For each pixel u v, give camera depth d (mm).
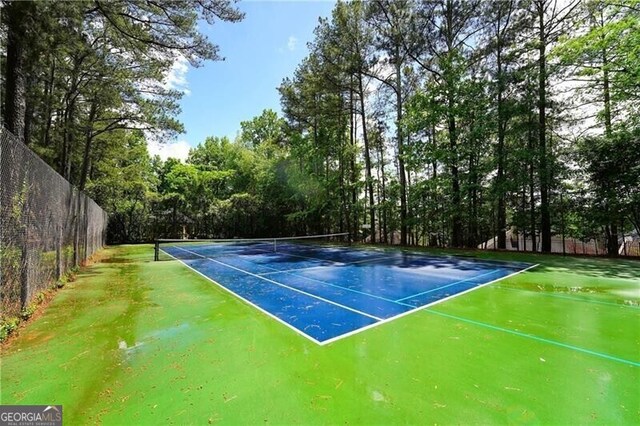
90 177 17484
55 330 3623
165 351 3006
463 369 2586
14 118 5336
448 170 13797
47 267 5148
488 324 3730
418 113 13617
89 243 10586
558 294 5227
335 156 18953
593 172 10211
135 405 2100
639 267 7984
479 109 12438
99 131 12664
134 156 19266
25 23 4668
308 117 19688
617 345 3070
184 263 9727
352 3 14992
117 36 8391
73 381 2434
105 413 2016
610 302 4699
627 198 9609
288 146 22578
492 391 2242
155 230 21797
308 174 19516
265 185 22172
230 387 2328
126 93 11312
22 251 3918
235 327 3701
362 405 2084
